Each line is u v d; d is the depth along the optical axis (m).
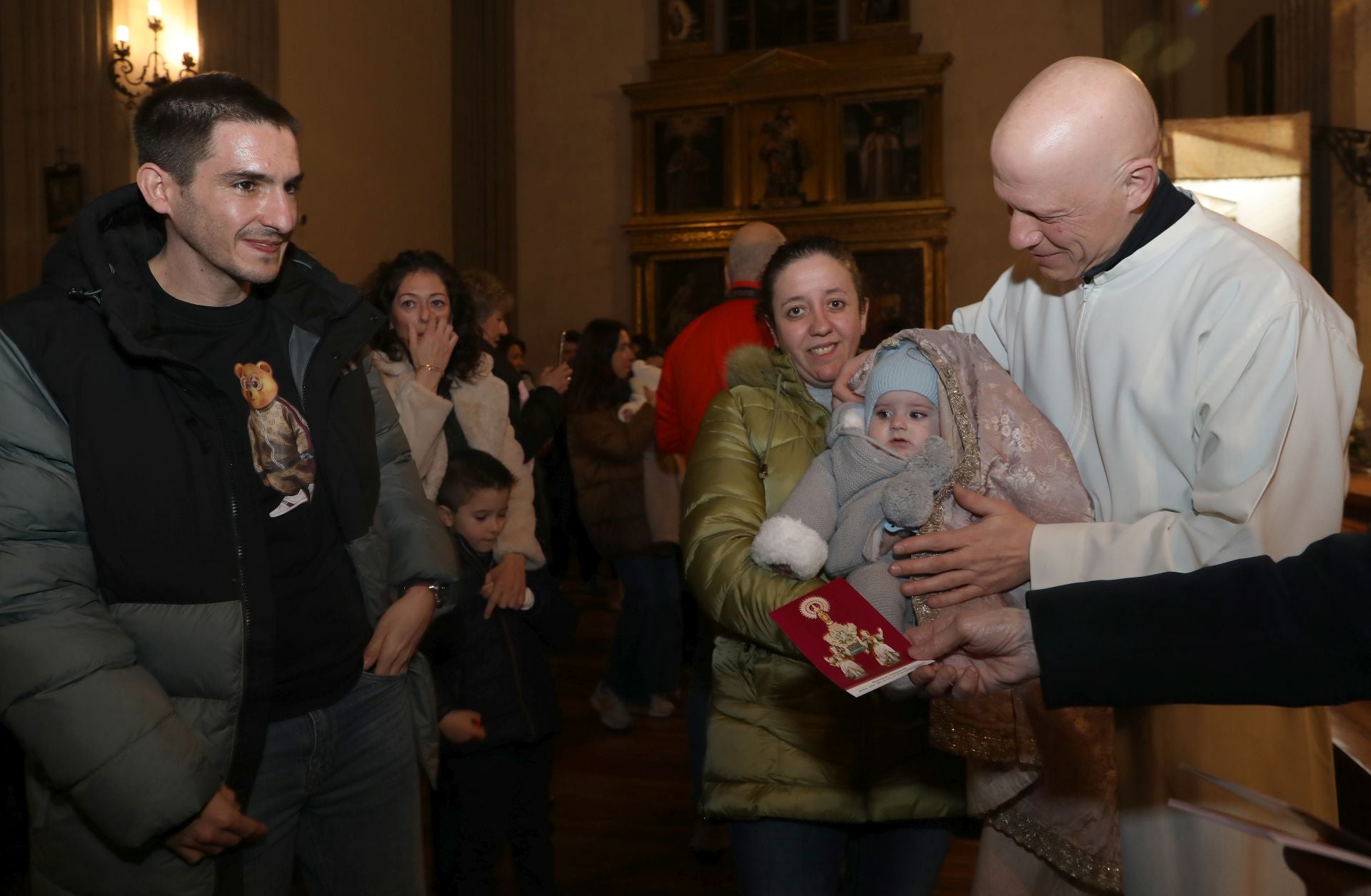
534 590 2.67
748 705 1.87
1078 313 1.69
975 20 12.08
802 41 12.38
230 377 1.64
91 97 6.27
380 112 10.37
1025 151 1.46
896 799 1.83
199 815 1.46
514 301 13.02
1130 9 11.52
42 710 1.40
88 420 1.48
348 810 1.80
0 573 1.41
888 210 11.94
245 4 7.84
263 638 1.58
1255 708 1.50
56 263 1.57
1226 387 1.46
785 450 1.88
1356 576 0.95
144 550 1.52
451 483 2.52
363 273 10.00
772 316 2.02
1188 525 1.41
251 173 1.51
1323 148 6.27
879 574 1.62
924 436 1.71
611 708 4.60
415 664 1.93
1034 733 1.70
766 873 1.83
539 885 2.57
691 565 1.80
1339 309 1.51
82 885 1.54
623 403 4.88
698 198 12.62
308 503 1.70
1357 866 0.78
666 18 12.77
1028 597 1.11
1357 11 6.04
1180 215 1.58
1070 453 1.64
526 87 13.30
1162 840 1.54
